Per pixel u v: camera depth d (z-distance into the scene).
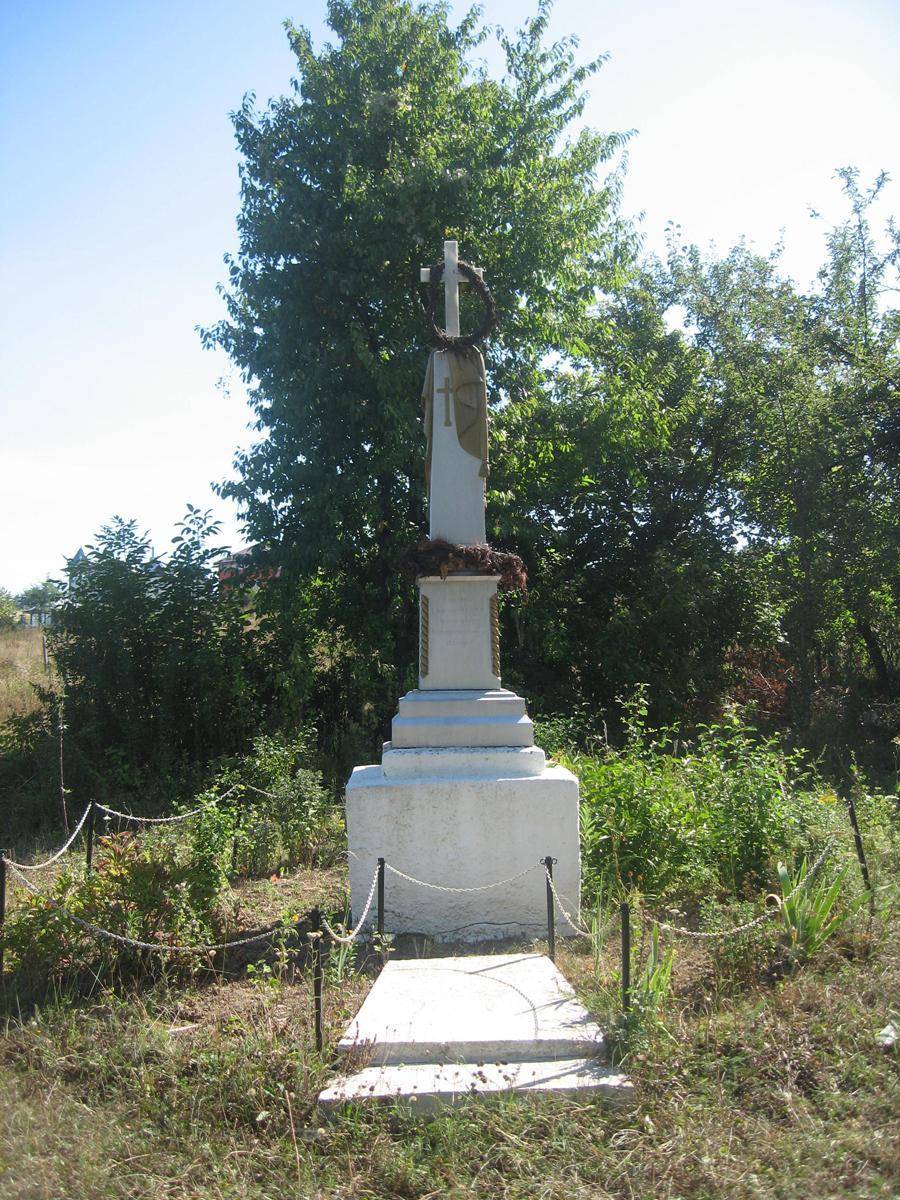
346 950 6.21
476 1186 4.08
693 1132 4.33
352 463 15.86
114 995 6.08
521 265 16.22
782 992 5.60
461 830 7.45
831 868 7.54
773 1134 4.32
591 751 12.34
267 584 16.12
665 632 18.47
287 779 11.15
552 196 16.55
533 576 18.17
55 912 6.30
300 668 15.23
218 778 12.02
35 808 12.84
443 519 8.34
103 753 13.95
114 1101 4.84
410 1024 5.28
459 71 17.11
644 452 20.27
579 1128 4.39
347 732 15.90
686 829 8.30
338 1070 4.95
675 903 7.76
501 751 7.66
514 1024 5.26
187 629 14.74
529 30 17.28
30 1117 4.57
